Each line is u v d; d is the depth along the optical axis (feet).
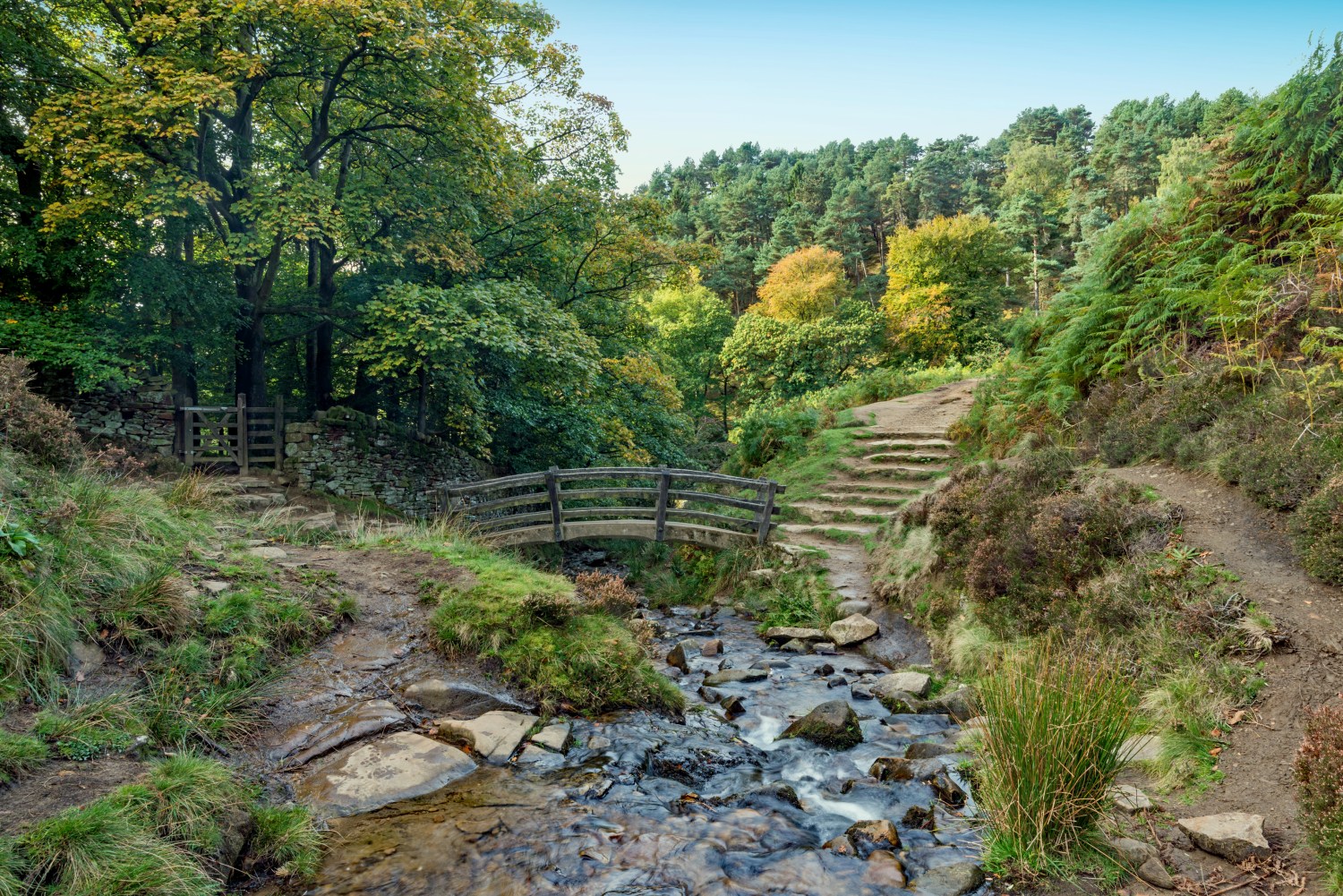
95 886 8.36
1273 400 19.85
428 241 45.11
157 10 37.91
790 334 103.60
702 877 10.21
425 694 15.76
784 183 263.90
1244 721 12.73
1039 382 32.27
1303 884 9.00
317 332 51.06
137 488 21.71
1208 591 15.81
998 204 220.84
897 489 36.99
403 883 10.03
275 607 17.19
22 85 37.76
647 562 44.78
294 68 41.24
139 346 39.42
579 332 48.52
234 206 38.96
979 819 12.04
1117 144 194.08
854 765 14.70
